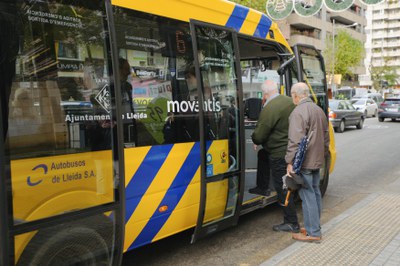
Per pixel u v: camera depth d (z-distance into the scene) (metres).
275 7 12.13
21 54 2.76
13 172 2.69
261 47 6.07
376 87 77.31
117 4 3.55
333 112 19.31
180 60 4.11
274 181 5.30
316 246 4.67
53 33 2.97
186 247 4.89
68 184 3.03
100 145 3.24
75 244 3.09
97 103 3.23
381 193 7.41
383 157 12.09
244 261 4.49
